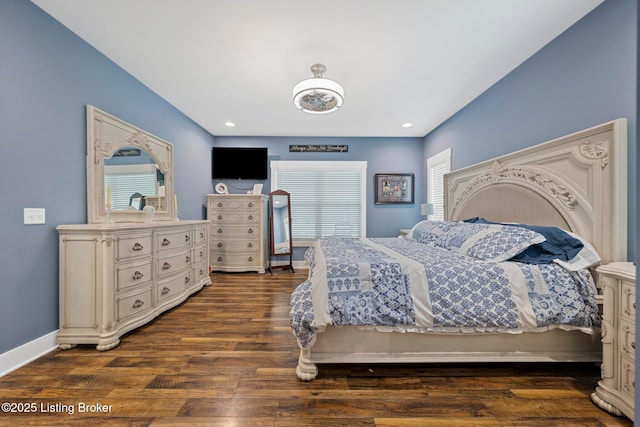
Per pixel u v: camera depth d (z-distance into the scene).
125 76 2.68
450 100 3.30
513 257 1.82
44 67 1.92
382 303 1.61
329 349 1.66
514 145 2.60
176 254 2.86
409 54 2.35
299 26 2.00
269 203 4.82
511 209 2.44
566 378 1.64
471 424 1.29
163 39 2.19
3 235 1.69
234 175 4.84
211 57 2.43
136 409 1.37
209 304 2.96
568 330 1.64
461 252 2.16
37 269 1.88
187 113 3.80
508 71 2.63
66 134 2.09
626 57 1.66
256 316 2.62
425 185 4.86
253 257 4.55
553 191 2.04
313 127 4.42
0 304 1.68
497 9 1.81
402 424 1.28
